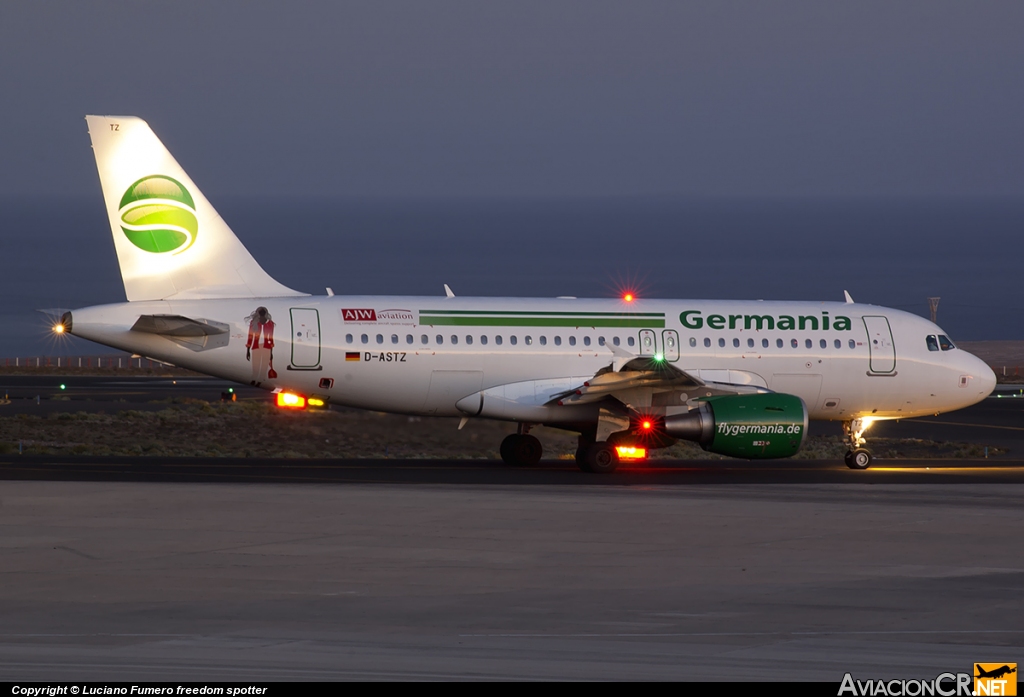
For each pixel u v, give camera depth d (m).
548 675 45.84
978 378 129.00
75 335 107.69
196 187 112.31
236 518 79.62
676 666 47.50
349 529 76.38
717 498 92.81
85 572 63.50
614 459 112.31
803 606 58.25
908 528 79.88
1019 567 67.69
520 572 64.94
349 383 112.06
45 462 109.12
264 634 51.88
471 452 144.50
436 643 50.72
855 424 129.62
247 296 113.19
